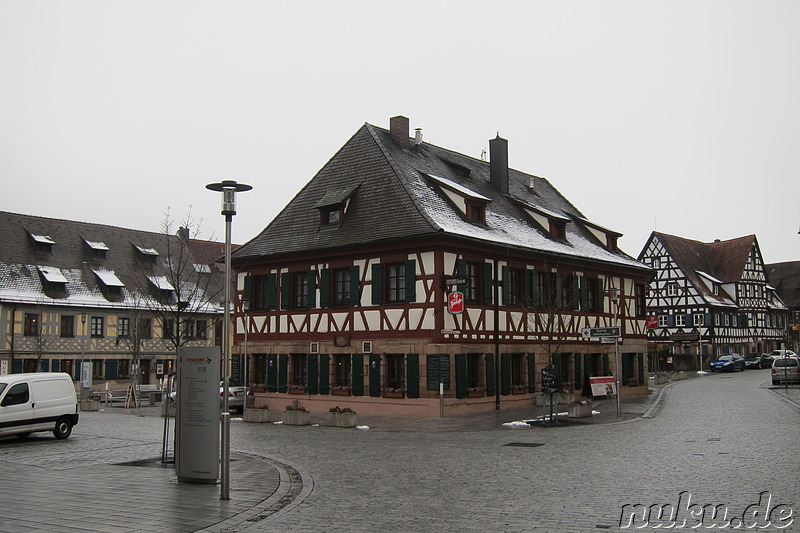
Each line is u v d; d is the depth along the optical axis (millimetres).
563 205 42406
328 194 31531
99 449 17906
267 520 9688
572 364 33219
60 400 20453
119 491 11828
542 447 17109
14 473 13922
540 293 31672
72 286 48781
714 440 17438
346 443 18578
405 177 29953
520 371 30672
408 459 15398
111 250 53125
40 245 49656
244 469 14031
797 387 37156
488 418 25312
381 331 27781
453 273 27359
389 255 27859
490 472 13406
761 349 71750
